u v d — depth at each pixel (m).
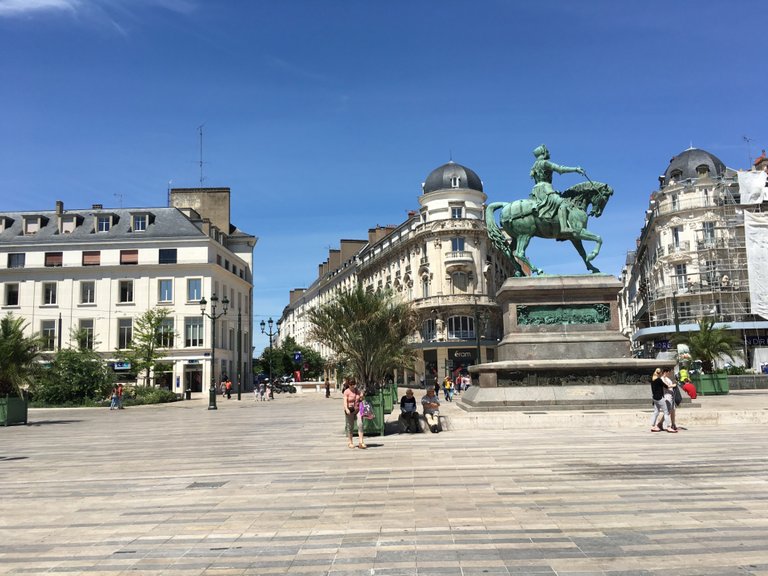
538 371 15.99
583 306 16.97
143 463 10.98
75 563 5.14
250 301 62.78
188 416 25.28
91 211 54.22
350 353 18.61
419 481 8.27
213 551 5.37
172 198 62.84
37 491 8.45
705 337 28.59
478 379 18.08
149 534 5.99
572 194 17.97
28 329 49.34
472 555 5.05
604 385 15.74
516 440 12.07
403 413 14.59
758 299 43.28
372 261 69.19
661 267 52.16
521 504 6.78
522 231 17.66
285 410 28.03
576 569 4.66
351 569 4.79
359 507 6.86
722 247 48.72
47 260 50.78
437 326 55.66
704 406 17.98
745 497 6.90
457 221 56.44
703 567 4.66
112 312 49.91
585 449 10.70
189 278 50.47
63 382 34.25
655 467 8.84
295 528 6.04
